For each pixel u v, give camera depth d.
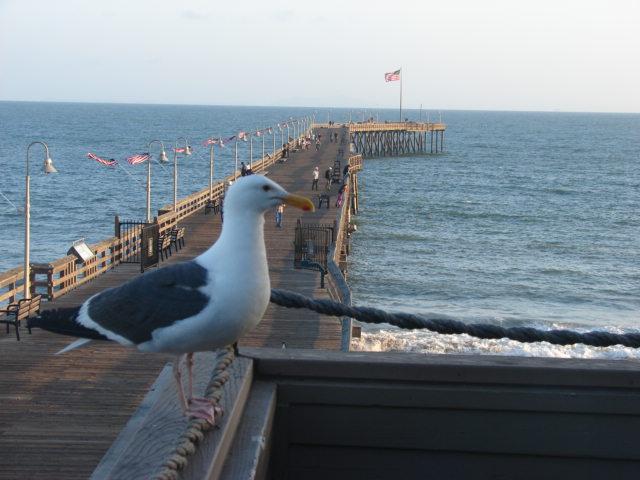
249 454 2.85
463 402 3.43
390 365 3.48
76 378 10.57
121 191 65.00
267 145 127.62
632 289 31.41
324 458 3.53
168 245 21.72
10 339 12.41
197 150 114.31
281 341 13.48
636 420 3.41
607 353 20.53
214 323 2.93
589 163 106.19
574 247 41.09
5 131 158.38
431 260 36.41
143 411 3.34
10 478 7.57
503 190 69.50
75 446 8.33
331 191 37.62
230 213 3.08
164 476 2.35
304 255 20.69
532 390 3.42
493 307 27.92
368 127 97.06
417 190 68.06
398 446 3.49
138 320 2.99
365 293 29.52
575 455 3.43
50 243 42.84
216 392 3.02
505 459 3.47
